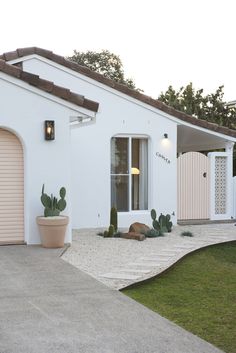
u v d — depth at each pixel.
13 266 8.66
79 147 14.33
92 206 14.49
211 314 6.39
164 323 5.79
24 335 5.27
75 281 7.67
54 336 5.25
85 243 11.52
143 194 15.38
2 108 10.49
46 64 14.30
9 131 10.83
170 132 15.35
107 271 8.56
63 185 10.98
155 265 9.13
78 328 5.52
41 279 7.76
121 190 15.10
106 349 4.90
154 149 15.17
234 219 16.69
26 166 10.75
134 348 4.95
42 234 10.46
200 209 16.39
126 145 15.10
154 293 7.47
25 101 10.66
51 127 10.73
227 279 8.62
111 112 14.63
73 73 14.41
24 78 10.45
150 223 15.15
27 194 10.77
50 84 10.59
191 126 15.73
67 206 11.02
